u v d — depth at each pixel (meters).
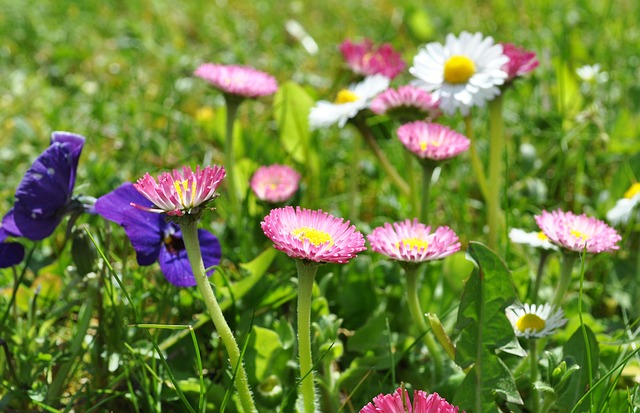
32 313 0.60
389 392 0.58
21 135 0.79
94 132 0.78
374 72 0.70
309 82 0.88
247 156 0.74
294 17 1.10
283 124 0.73
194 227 0.54
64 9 1.09
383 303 0.63
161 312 0.61
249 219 0.68
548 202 0.73
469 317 0.56
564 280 0.58
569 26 0.92
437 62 0.63
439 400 0.52
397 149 0.75
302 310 0.54
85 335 0.59
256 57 0.95
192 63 0.92
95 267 0.59
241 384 0.55
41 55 0.96
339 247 0.52
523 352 0.55
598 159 0.75
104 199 0.58
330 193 0.76
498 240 0.67
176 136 0.80
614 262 0.68
